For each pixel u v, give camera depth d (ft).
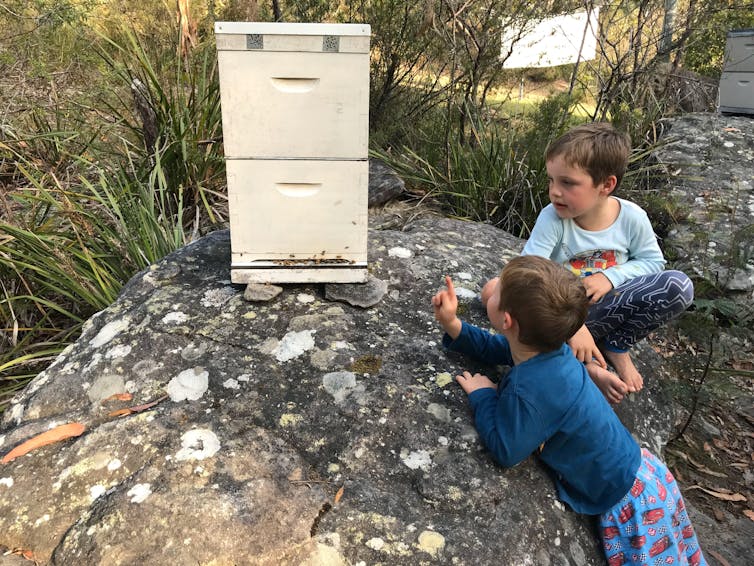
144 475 4.91
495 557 4.55
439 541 4.57
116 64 12.89
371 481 5.02
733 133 16.01
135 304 6.97
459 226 9.90
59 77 14.82
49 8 14.67
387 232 8.99
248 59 5.69
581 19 15.15
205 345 6.27
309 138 6.10
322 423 5.47
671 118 17.17
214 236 8.41
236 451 5.15
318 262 6.82
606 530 5.12
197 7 15.35
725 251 11.48
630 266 6.36
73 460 5.06
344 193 6.44
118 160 12.31
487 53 14.76
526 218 13.14
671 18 15.98
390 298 7.23
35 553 4.53
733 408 9.49
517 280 4.92
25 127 13.48
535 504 5.03
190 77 12.89
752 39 16.96
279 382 5.87
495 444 5.03
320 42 5.65
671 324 10.35
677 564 5.13
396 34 15.76
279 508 4.71
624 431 5.22
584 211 6.15
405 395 5.77
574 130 5.93
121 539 4.46
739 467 8.47
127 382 5.87
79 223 9.76
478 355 6.14
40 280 8.96
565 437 4.98
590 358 6.22
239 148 6.11
